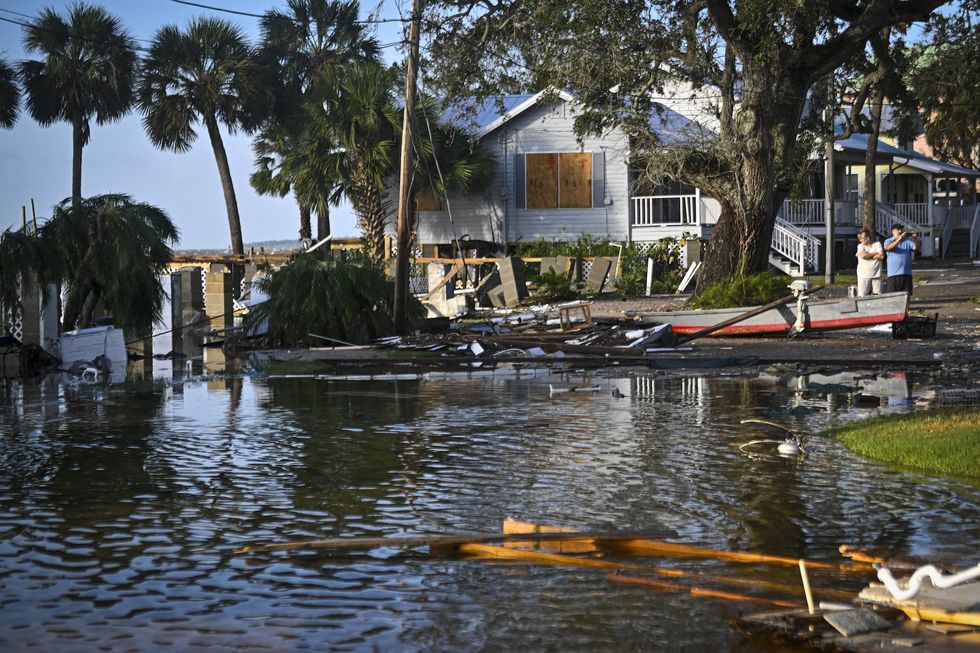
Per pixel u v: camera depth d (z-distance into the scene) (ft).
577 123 106.22
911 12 92.99
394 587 19.38
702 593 18.65
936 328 76.23
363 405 47.57
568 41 94.43
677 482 28.50
